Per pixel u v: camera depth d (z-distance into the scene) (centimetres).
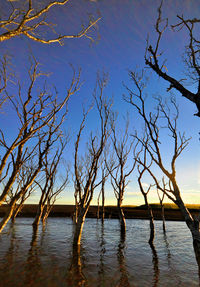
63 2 562
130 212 4316
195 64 742
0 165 529
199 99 619
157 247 1436
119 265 974
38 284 697
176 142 1059
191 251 1321
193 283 751
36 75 661
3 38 512
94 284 720
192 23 758
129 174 2288
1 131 569
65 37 609
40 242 1462
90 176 1410
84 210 1400
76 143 1498
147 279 789
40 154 643
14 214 2556
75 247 1323
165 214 4081
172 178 1029
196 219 959
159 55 849
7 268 852
